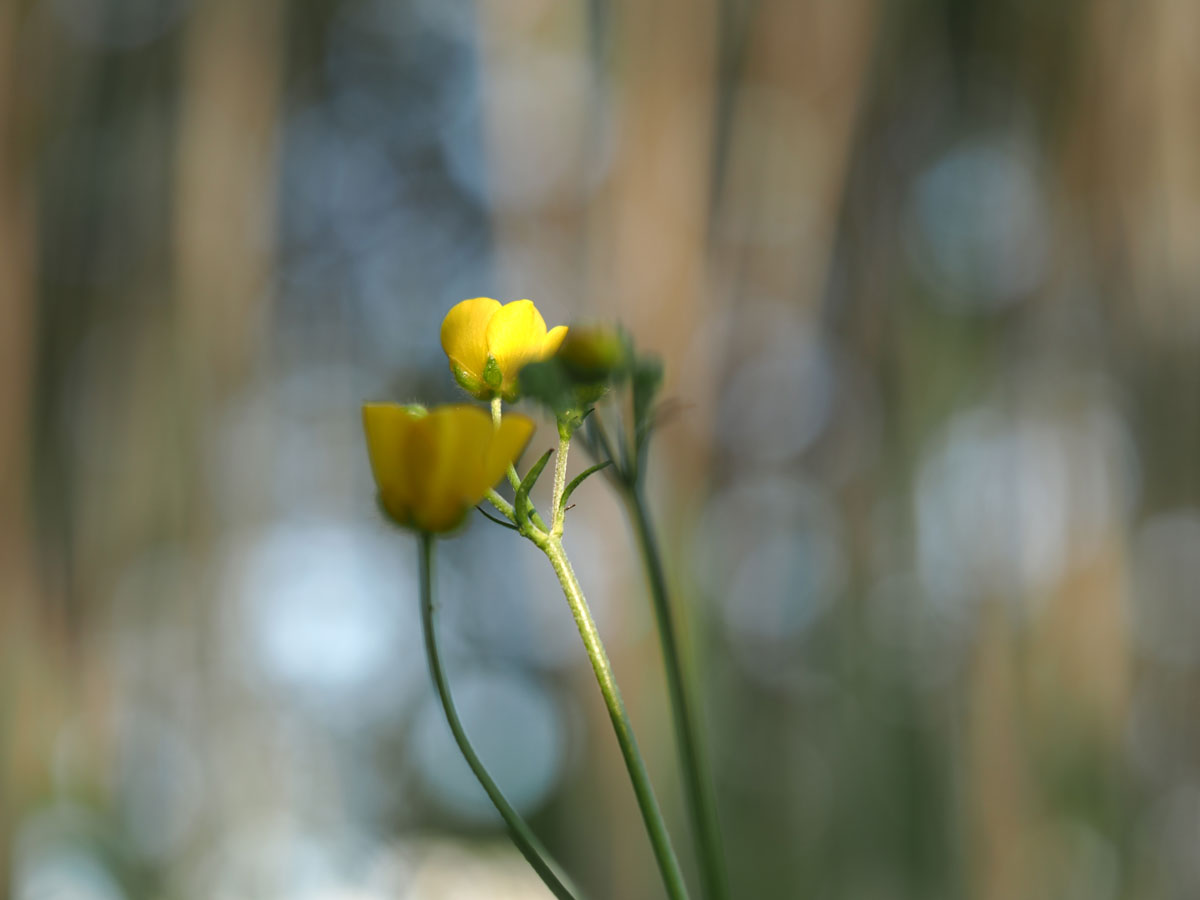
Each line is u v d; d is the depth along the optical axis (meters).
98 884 1.34
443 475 0.56
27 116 1.41
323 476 1.90
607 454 0.60
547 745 2.21
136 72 1.49
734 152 1.34
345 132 2.07
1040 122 1.50
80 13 1.46
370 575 2.28
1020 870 1.44
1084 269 1.49
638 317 1.20
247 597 1.51
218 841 1.45
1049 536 1.51
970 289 1.55
